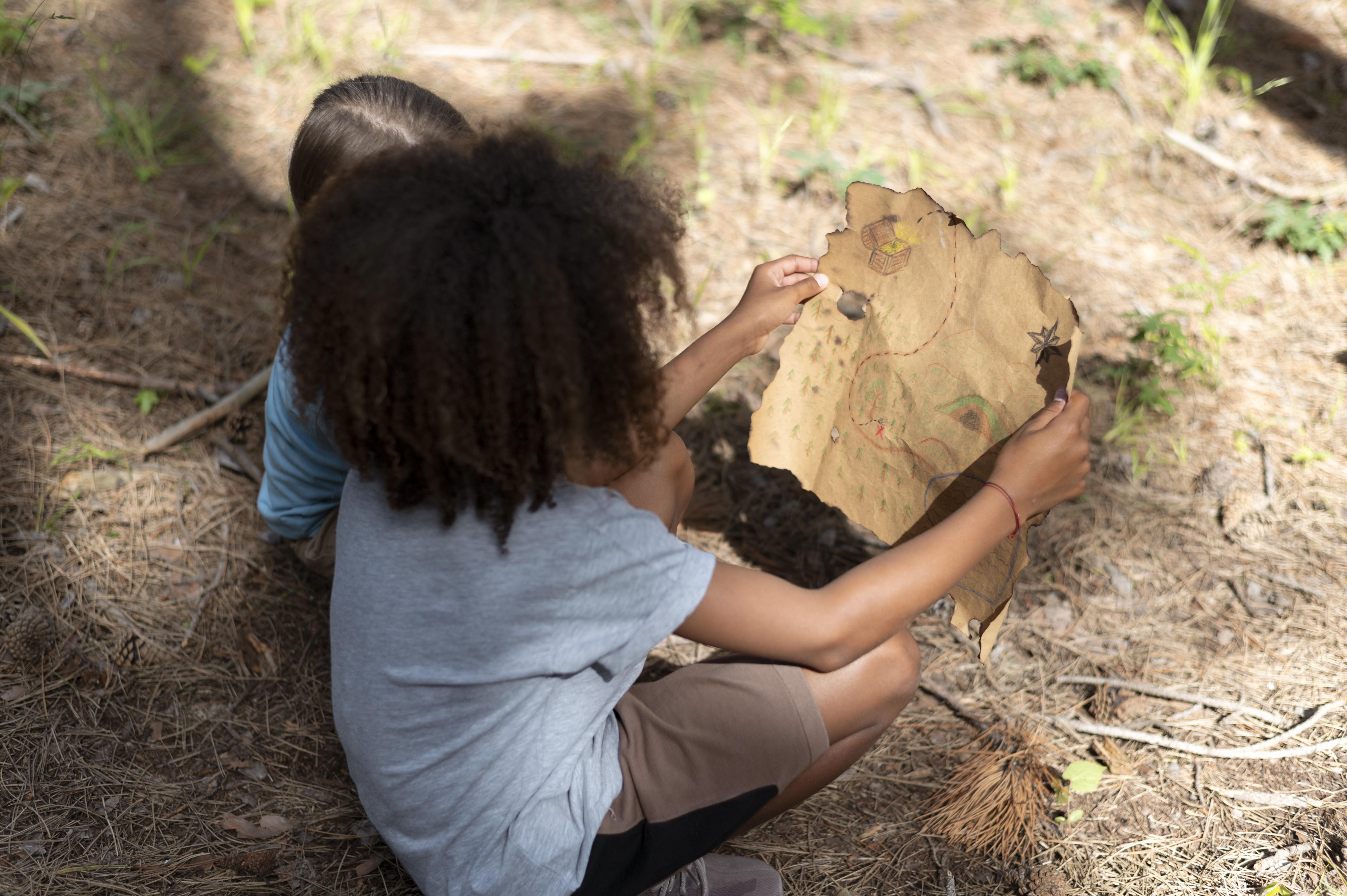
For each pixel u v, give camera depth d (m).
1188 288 3.23
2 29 3.50
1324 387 2.90
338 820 1.87
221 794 1.88
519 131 1.15
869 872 1.85
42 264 2.84
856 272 1.77
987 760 2.03
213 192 3.27
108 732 1.94
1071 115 3.97
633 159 3.54
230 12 4.08
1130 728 2.09
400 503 1.18
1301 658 2.21
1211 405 2.85
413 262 1.02
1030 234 3.42
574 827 1.36
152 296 2.86
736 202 3.49
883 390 1.81
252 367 2.75
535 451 1.10
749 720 1.46
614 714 1.54
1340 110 4.00
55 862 1.71
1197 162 3.76
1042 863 1.85
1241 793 1.95
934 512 1.81
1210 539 2.50
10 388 2.51
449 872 1.36
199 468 2.47
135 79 3.61
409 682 1.24
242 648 2.15
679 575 1.25
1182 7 4.51
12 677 1.99
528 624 1.20
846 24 4.41
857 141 3.78
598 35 4.28
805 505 2.60
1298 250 3.38
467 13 4.33
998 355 1.62
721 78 4.07
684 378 1.69
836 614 1.33
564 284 1.04
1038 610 2.35
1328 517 2.53
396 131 1.73
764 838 1.90
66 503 2.31
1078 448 1.46
